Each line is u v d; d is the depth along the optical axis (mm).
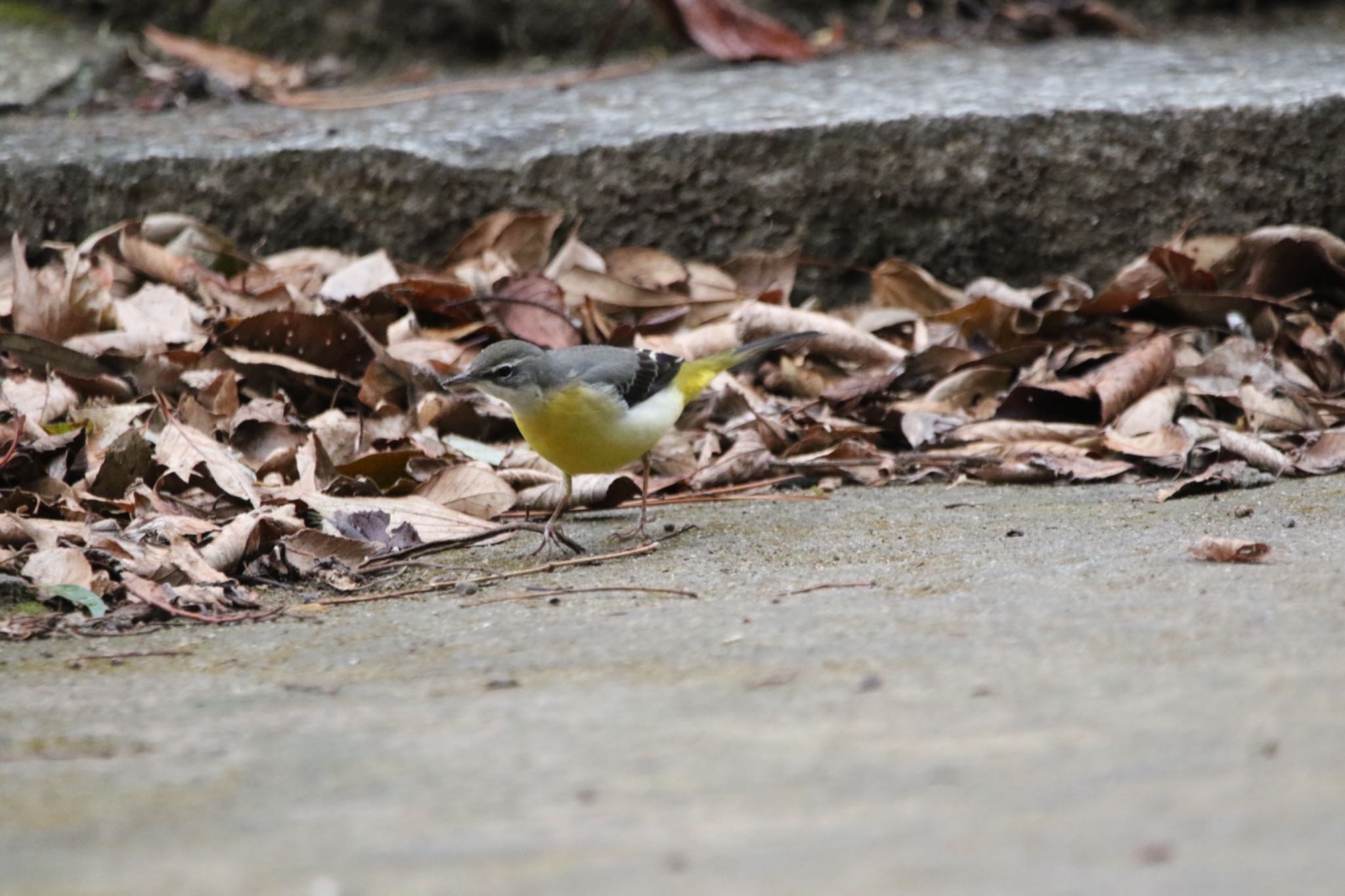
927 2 18828
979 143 14094
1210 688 5629
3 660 7367
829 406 12359
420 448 11031
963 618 7094
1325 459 10758
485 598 8492
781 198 14352
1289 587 7375
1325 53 16359
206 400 11453
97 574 8539
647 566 9141
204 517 9805
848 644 6707
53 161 14453
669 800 4840
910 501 10602
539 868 4363
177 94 16953
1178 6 18609
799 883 4172
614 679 6383
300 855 4559
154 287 12992
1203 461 10875
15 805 5129
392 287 13055
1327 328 13016
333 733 5793
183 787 5246
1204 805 4531
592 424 9672
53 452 10188
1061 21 18281
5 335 11695
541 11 18156
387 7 18031
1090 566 8250
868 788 4836
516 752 5406
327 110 16375
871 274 14047
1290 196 13992
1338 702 5352
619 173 14375
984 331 13023
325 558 9195
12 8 17859
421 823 4766
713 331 13008
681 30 17875
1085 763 4918
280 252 14664
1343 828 4312
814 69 17031
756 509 10617
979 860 4250
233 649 7480
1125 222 14188
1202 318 12969
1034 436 11555
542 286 12992
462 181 14422
